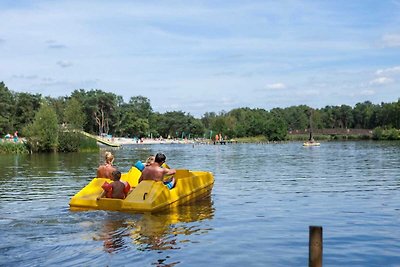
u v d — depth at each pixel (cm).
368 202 1341
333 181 1939
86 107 13175
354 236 906
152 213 1074
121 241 834
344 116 18438
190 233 911
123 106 16162
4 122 10500
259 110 17388
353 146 7275
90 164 3238
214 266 696
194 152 5666
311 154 4650
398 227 991
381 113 16125
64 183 1911
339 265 715
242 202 1341
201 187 1403
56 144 5522
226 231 936
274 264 709
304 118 16838
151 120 15588
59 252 756
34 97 11969
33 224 965
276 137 12225
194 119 15875
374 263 725
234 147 7769
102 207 1125
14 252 753
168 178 1294
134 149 7106
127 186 1184
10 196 1495
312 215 1129
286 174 2300
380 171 2427
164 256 745
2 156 4628
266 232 931
